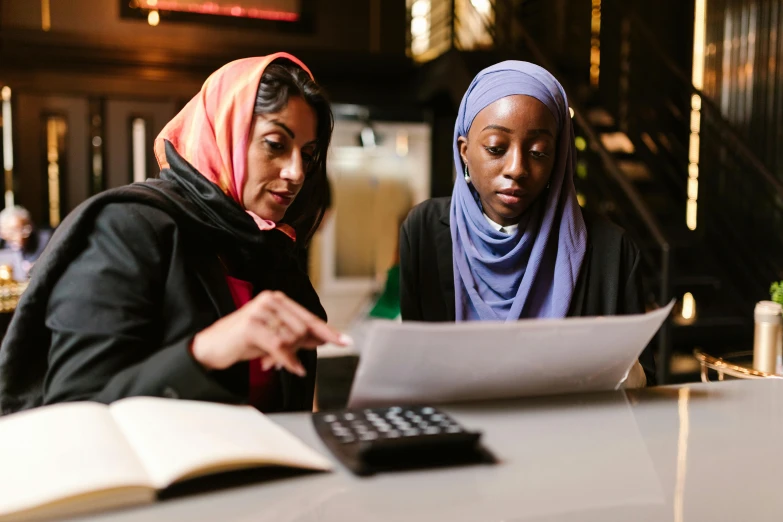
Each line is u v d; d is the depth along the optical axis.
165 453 0.50
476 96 1.17
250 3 5.79
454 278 1.28
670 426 0.67
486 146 1.12
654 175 5.09
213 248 0.94
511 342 0.66
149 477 0.48
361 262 6.28
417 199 6.25
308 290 1.11
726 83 4.96
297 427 0.63
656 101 5.64
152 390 0.68
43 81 5.30
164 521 0.44
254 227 0.95
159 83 5.54
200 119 1.00
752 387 0.83
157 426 0.54
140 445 0.52
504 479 0.53
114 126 5.49
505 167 1.11
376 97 6.02
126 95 5.48
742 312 4.20
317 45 5.98
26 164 5.36
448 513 0.46
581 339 0.69
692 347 3.90
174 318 0.84
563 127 1.17
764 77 4.66
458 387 0.69
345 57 5.89
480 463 0.56
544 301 1.21
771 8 4.59
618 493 0.50
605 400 0.75
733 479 0.53
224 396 0.69
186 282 0.86
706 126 4.50
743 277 4.72
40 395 0.80
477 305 1.24
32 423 0.53
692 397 0.77
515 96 1.10
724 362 1.53
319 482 0.51
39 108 5.34
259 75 0.96
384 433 0.57
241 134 0.96
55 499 0.44
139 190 0.90
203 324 0.86
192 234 0.92
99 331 0.75
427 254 1.33
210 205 0.93
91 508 0.46
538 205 1.22
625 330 0.70
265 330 0.65
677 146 5.29
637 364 1.00
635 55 5.76
